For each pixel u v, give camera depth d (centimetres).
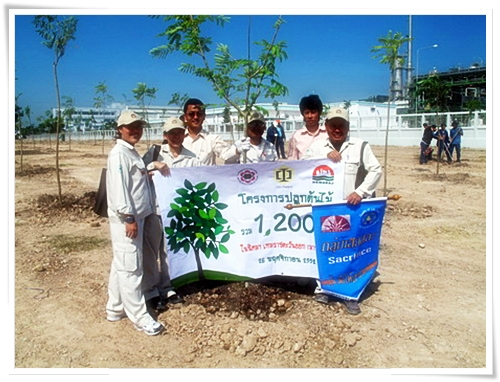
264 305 431
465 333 397
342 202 421
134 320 397
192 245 449
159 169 432
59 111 910
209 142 490
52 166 1756
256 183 448
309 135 516
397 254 611
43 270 553
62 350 373
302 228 449
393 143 2995
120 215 381
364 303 453
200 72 467
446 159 1897
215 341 381
